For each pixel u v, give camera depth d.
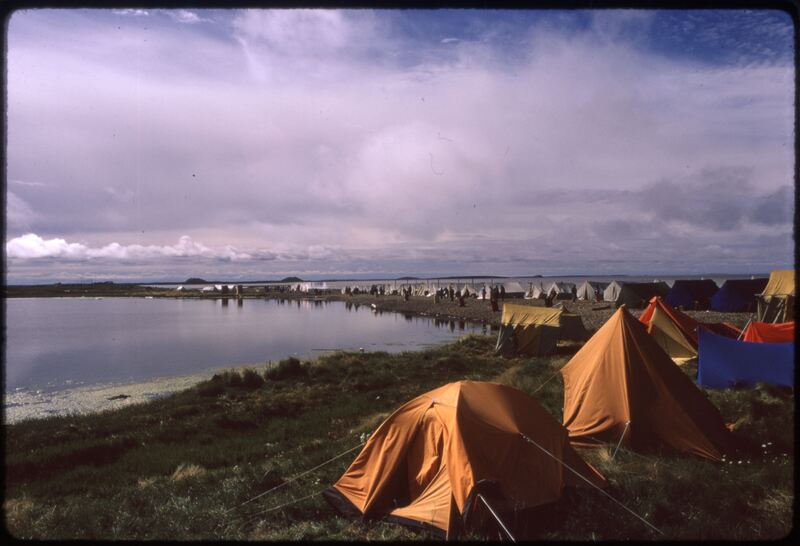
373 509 6.59
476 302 72.00
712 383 13.11
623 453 8.52
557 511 6.23
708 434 8.56
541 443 6.76
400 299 92.19
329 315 68.75
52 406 18.62
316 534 6.11
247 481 8.13
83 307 97.69
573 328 26.34
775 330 14.80
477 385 7.27
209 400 17.62
